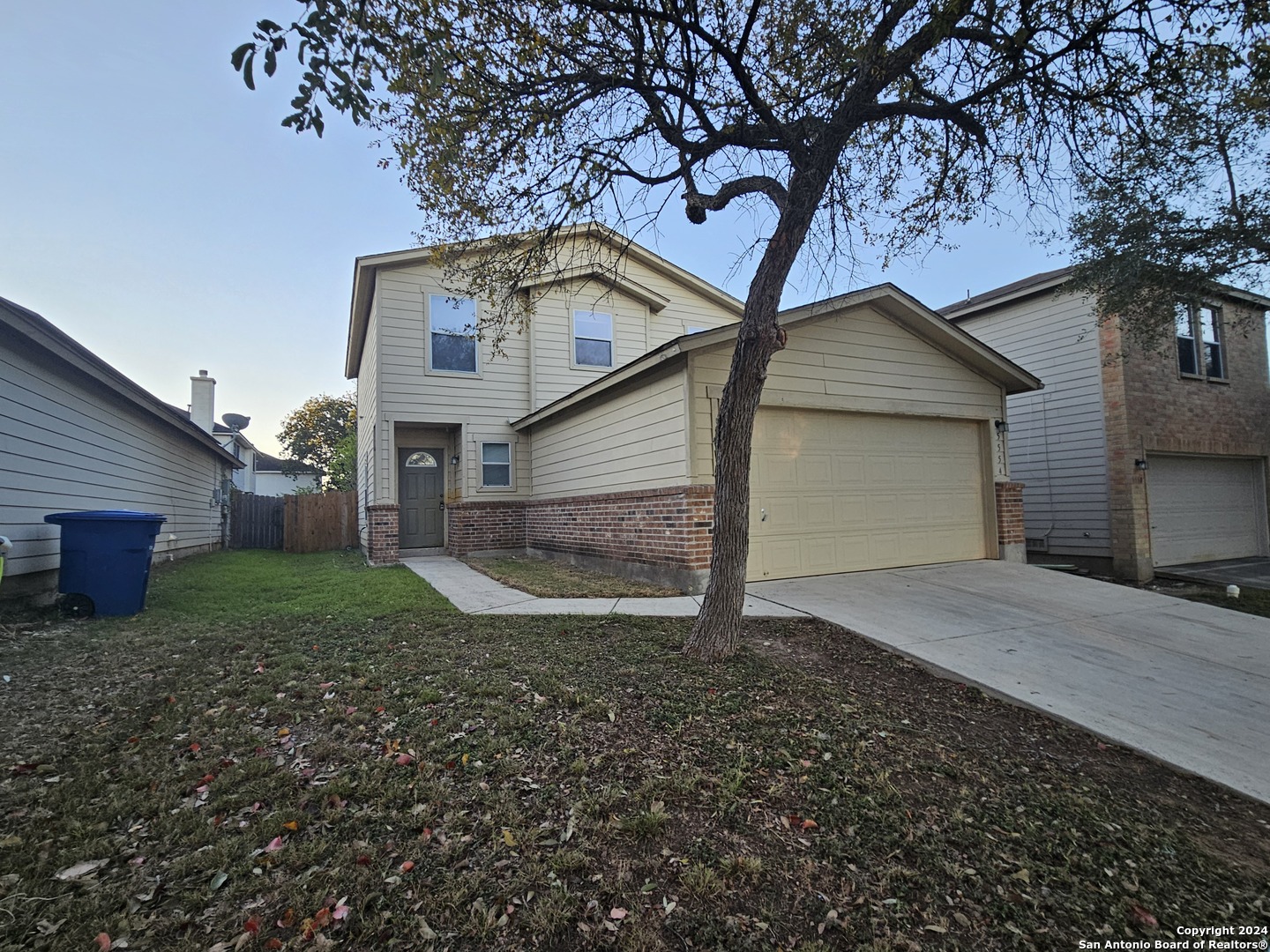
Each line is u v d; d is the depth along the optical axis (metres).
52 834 2.33
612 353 13.34
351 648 4.79
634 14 4.53
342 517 14.84
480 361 12.22
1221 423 12.16
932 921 2.12
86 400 7.50
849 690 4.20
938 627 5.84
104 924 1.89
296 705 3.59
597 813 2.57
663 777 2.86
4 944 1.79
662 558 7.63
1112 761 3.55
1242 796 3.23
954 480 9.27
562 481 10.93
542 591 7.30
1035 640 5.57
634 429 8.44
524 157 5.31
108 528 5.95
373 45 2.88
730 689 3.96
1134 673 4.87
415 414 11.62
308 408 31.11
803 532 7.96
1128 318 8.98
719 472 4.63
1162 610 6.68
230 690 3.81
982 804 2.92
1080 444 11.26
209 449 13.22
